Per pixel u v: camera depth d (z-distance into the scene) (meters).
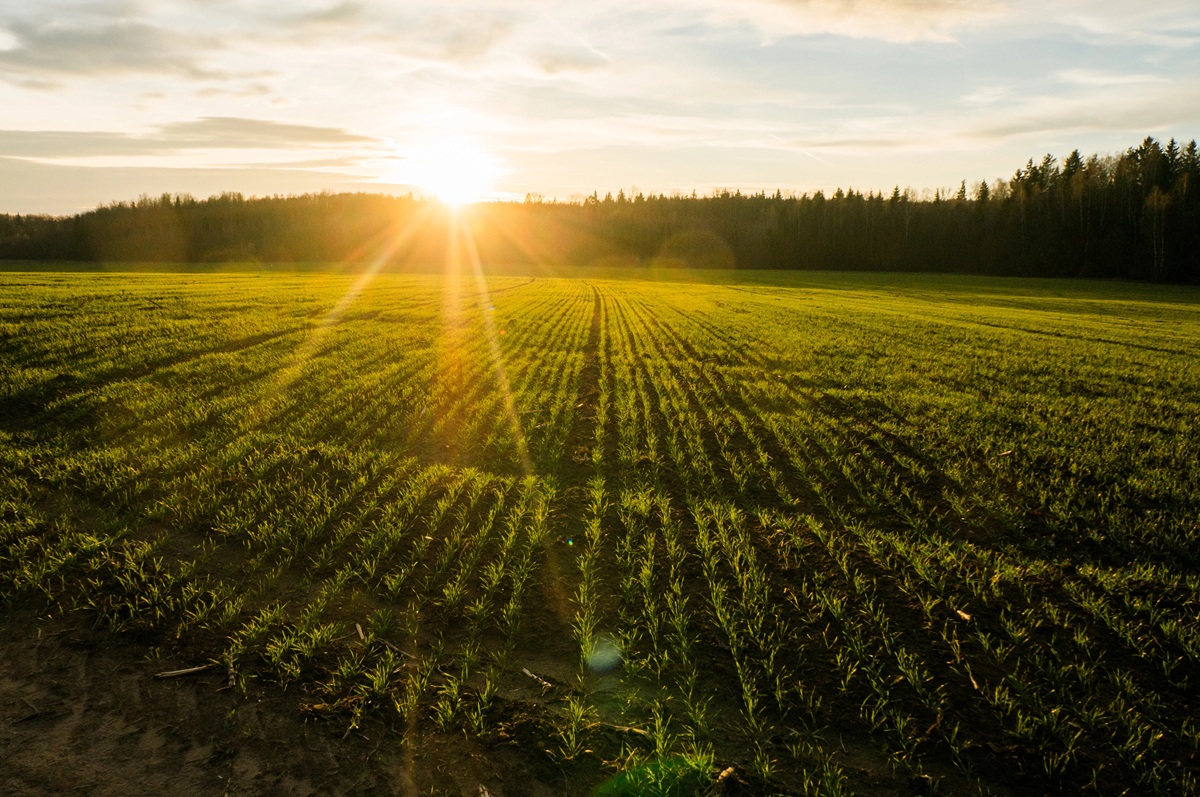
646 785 4.45
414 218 172.50
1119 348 27.14
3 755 4.47
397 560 7.45
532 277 95.50
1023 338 29.88
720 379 19.22
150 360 17.12
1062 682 5.66
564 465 11.21
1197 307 53.91
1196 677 5.82
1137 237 91.56
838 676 5.67
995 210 117.81
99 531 7.77
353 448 11.50
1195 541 8.57
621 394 16.59
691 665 5.77
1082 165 127.69
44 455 10.21
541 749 4.75
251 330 22.52
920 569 7.45
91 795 4.20
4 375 14.34
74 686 5.21
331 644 5.86
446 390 16.06
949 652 6.06
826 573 7.40
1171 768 4.80
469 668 5.67
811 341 27.33
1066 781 4.65
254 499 8.89
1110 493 10.16
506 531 8.30
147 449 10.78
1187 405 16.61
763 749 4.85
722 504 9.48
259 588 6.74
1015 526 9.02
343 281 58.62
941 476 11.10
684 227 157.00
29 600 6.34
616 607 6.67
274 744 4.69
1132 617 6.73
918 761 4.79
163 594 6.54
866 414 15.09
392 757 4.63
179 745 4.66
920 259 116.00
